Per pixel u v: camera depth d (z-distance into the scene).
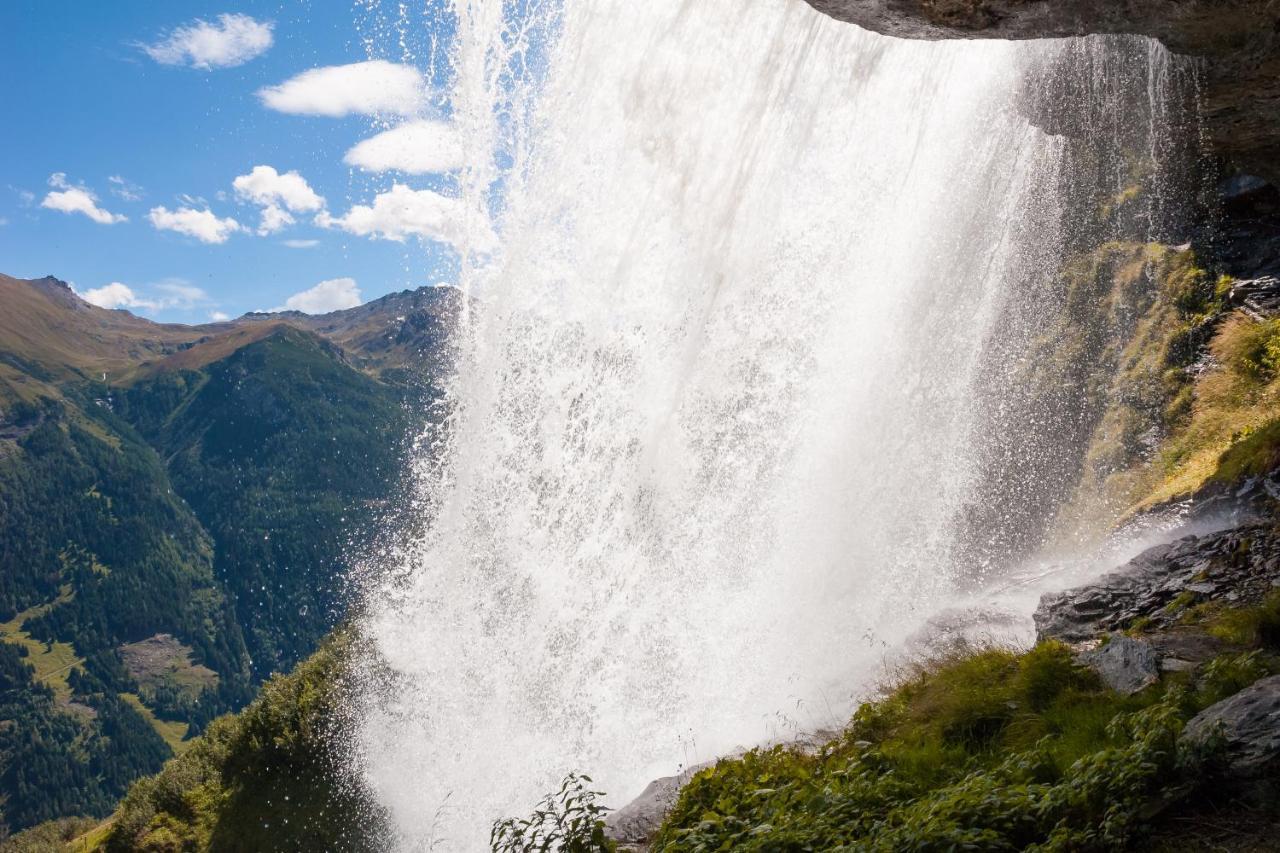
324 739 42.09
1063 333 29.47
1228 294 27.00
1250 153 16.30
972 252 27.27
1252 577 12.07
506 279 27.20
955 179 25.59
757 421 27.42
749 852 7.58
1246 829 5.45
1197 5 10.03
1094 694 8.66
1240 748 5.95
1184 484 20.77
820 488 27.67
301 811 40.06
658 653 27.61
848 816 7.70
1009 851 6.05
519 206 25.39
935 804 6.63
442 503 31.44
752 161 22.48
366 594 39.00
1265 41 10.95
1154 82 13.85
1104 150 25.78
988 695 9.35
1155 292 28.50
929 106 18.91
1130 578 13.60
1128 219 28.70
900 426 28.27
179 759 49.75
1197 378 26.20
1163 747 6.20
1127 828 5.73
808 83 18.81
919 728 9.56
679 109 19.50
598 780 25.69
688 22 17.83
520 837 9.84
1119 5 9.91
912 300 27.17
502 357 28.56
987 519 27.70
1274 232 27.44
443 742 31.83
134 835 44.44
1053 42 14.85
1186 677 8.28
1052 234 28.89
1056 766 7.13
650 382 27.08
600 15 17.70
